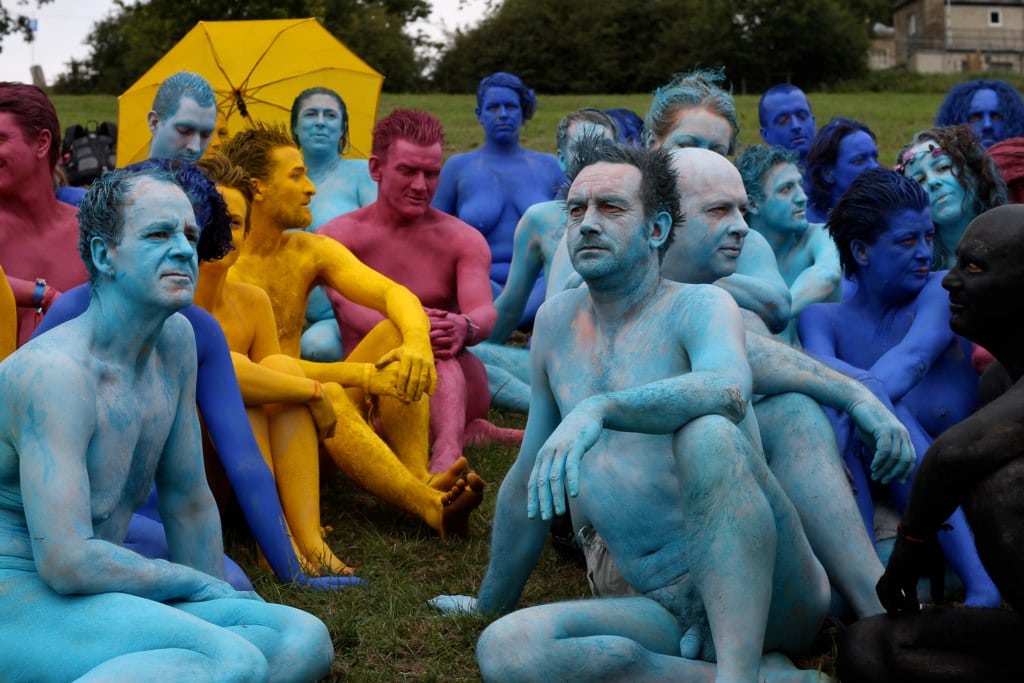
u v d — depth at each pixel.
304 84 10.37
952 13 73.38
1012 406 3.73
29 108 6.07
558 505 3.68
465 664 4.48
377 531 5.83
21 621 3.96
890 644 3.97
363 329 6.93
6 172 6.04
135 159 9.41
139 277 4.11
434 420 6.48
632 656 4.00
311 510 5.46
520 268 7.66
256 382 5.40
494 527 4.70
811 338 5.54
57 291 5.91
